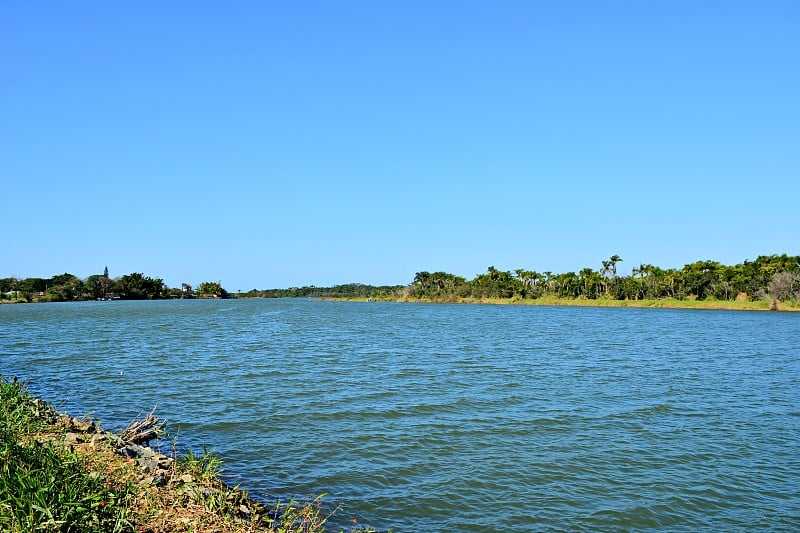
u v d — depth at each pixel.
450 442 19.86
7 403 16.48
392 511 13.93
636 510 14.16
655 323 98.81
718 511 14.23
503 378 33.81
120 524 9.26
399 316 123.25
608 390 30.00
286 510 13.11
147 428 19.86
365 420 22.86
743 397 28.45
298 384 31.03
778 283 151.00
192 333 67.44
